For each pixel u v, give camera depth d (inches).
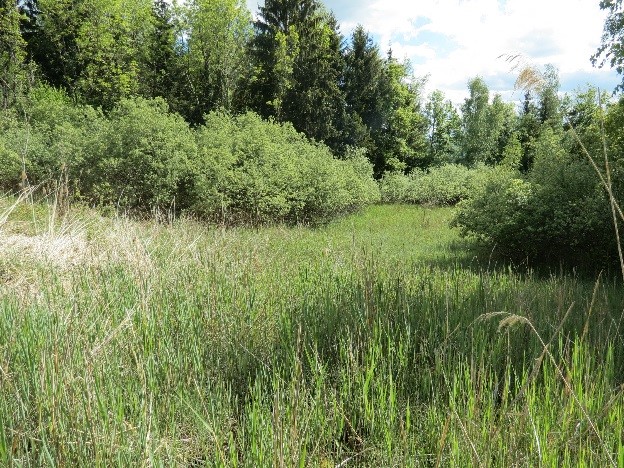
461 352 126.2
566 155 375.9
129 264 187.8
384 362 123.0
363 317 146.2
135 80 1320.1
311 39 1390.3
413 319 153.1
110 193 578.2
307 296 174.9
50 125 743.7
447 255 415.5
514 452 84.7
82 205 451.8
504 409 95.4
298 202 660.7
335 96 1334.9
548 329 150.3
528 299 177.2
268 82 1403.8
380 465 98.8
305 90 1316.4
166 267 193.0
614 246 326.0
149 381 111.9
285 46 1347.2
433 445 100.7
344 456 105.3
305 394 106.7
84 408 84.2
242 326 149.6
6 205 334.0
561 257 364.8
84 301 144.2
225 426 103.7
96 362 103.3
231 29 1434.5
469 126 1731.1
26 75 927.0
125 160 591.2
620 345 138.1
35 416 93.4
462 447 91.6
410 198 1113.4
